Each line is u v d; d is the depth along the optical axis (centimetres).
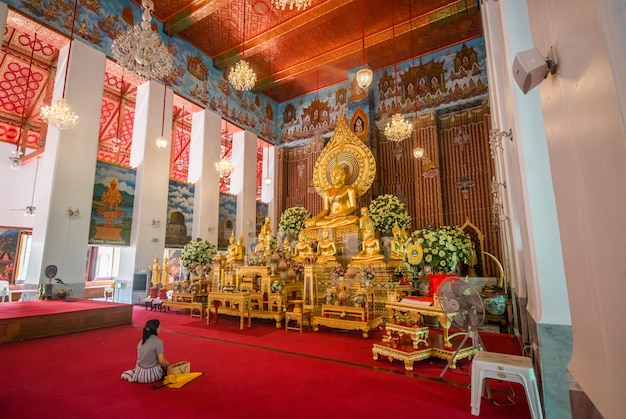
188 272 956
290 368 418
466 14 1089
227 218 1414
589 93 93
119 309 697
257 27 1218
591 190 101
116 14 1045
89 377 383
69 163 894
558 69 131
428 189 1224
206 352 490
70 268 871
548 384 247
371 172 995
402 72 1373
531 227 271
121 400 321
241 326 657
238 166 1507
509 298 767
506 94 363
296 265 786
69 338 577
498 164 626
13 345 528
